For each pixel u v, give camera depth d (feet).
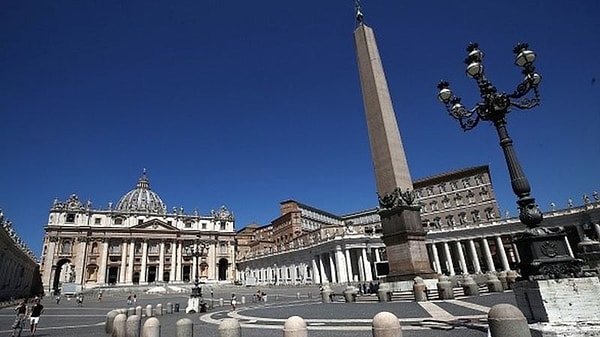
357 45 89.81
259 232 344.90
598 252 58.49
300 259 238.07
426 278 69.56
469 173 228.22
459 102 31.37
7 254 173.37
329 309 61.82
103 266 294.66
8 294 184.03
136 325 35.27
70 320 77.05
